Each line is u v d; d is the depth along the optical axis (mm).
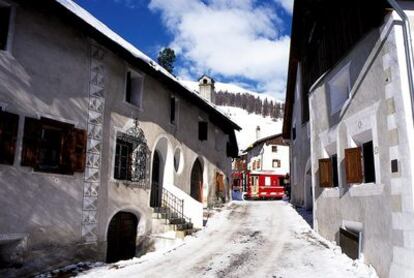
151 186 16203
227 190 27906
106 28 14086
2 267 9055
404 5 7648
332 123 11867
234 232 15031
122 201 12789
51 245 9977
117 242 12828
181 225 14625
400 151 7426
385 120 8055
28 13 9977
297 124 24156
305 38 17281
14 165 9242
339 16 11203
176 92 17484
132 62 13320
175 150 17469
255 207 23641
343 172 10859
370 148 9633
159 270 9594
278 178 35688
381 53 8258
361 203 9422
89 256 11133
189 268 9727
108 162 12242
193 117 20016
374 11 8539
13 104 9359
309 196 20953
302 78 21641
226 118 23516
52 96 10398
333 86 11992
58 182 10344
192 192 20781
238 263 10109
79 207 10938
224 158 26562
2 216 8852
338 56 11242
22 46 9742
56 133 10781
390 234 7734
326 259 10141
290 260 10266
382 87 8219
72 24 10867
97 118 11891
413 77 7270
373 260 8547
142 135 14320
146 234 14055
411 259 6957
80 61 11422
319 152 13422
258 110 165125
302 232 14570
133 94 14641
